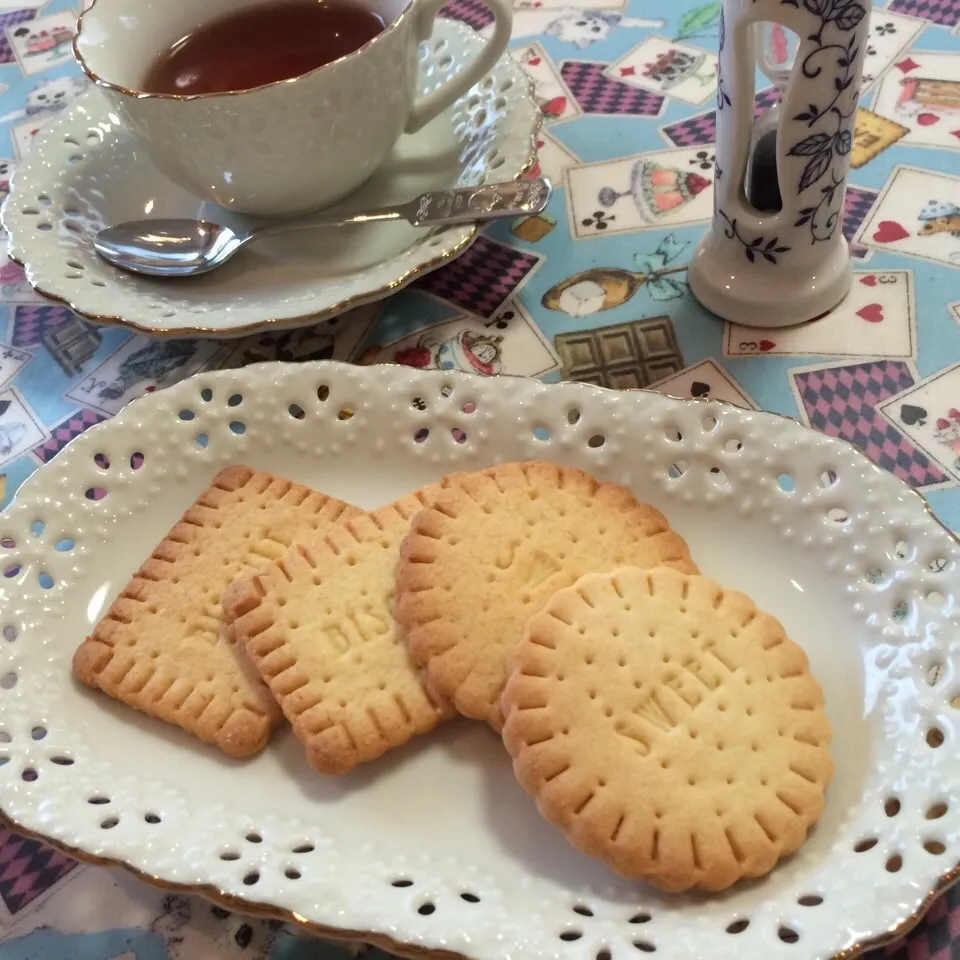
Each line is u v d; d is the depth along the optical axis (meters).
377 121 0.28
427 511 0.22
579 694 0.19
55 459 0.24
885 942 0.16
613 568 0.22
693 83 0.35
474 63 0.30
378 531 0.23
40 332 0.30
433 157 0.32
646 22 0.38
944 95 0.32
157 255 0.29
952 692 0.19
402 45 0.28
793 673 0.20
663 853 0.18
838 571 0.21
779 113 0.24
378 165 0.30
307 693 0.20
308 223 0.29
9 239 0.29
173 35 0.31
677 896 0.18
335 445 0.25
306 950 0.19
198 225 0.29
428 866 0.19
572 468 0.23
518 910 0.18
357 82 0.27
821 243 0.26
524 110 0.30
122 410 0.25
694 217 0.30
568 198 0.32
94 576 0.24
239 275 0.29
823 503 0.22
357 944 0.19
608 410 0.23
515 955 0.17
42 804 0.19
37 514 0.24
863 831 0.18
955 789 0.18
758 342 0.27
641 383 0.26
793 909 0.17
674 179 0.32
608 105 0.35
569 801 0.18
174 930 0.19
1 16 0.44
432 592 0.21
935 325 0.26
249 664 0.22
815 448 0.22
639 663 0.19
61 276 0.28
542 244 0.30
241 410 0.25
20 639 0.22
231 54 0.31
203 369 0.28
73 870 0.20
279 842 0.19
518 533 0.22
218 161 0.27
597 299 0.29
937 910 0.18
